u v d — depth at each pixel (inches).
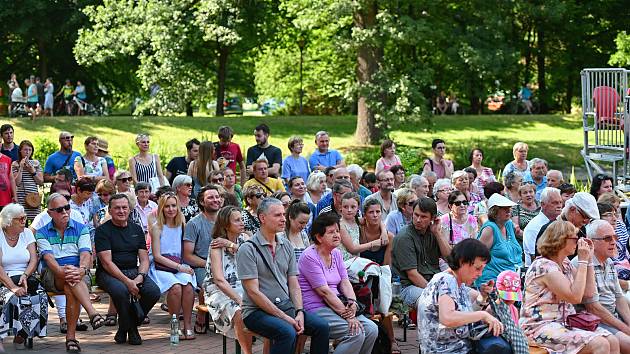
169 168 606.5
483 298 303.0
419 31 1071.6
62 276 386.0
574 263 325.7
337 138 1200.8
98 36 1269.7
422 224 387.2
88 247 401.4
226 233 357.7
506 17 1171.9
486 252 294.7
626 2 1541.6
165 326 435.5
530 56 1637.6
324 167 589.9
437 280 298.0
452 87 1487.5
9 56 1734.7
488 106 1786.4
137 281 398.3
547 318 319.9
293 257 336.5
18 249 389.7
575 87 1695.4
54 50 1685.5
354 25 1168.8
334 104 1781.5
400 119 1109.1
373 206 402.6
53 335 416.2
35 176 593.6
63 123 1176.8
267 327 319.6
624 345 325.7
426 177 556.4
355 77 1227.9
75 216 407.2
